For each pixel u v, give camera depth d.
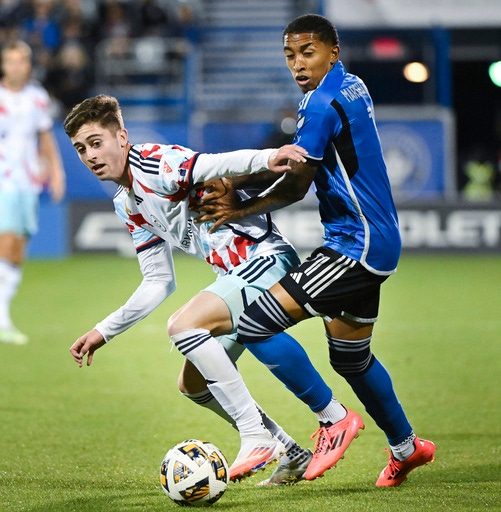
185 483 14.91
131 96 70.00
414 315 39.84
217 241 16.42
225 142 66.38
